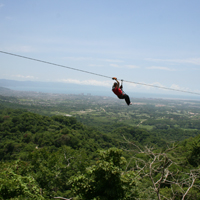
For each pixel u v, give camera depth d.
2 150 38.75
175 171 17.38
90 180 9.05
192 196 14.41
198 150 18.34
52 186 12.38
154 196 11.58
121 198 8.78
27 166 12.33
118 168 8.91
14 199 7.79
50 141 43.03
